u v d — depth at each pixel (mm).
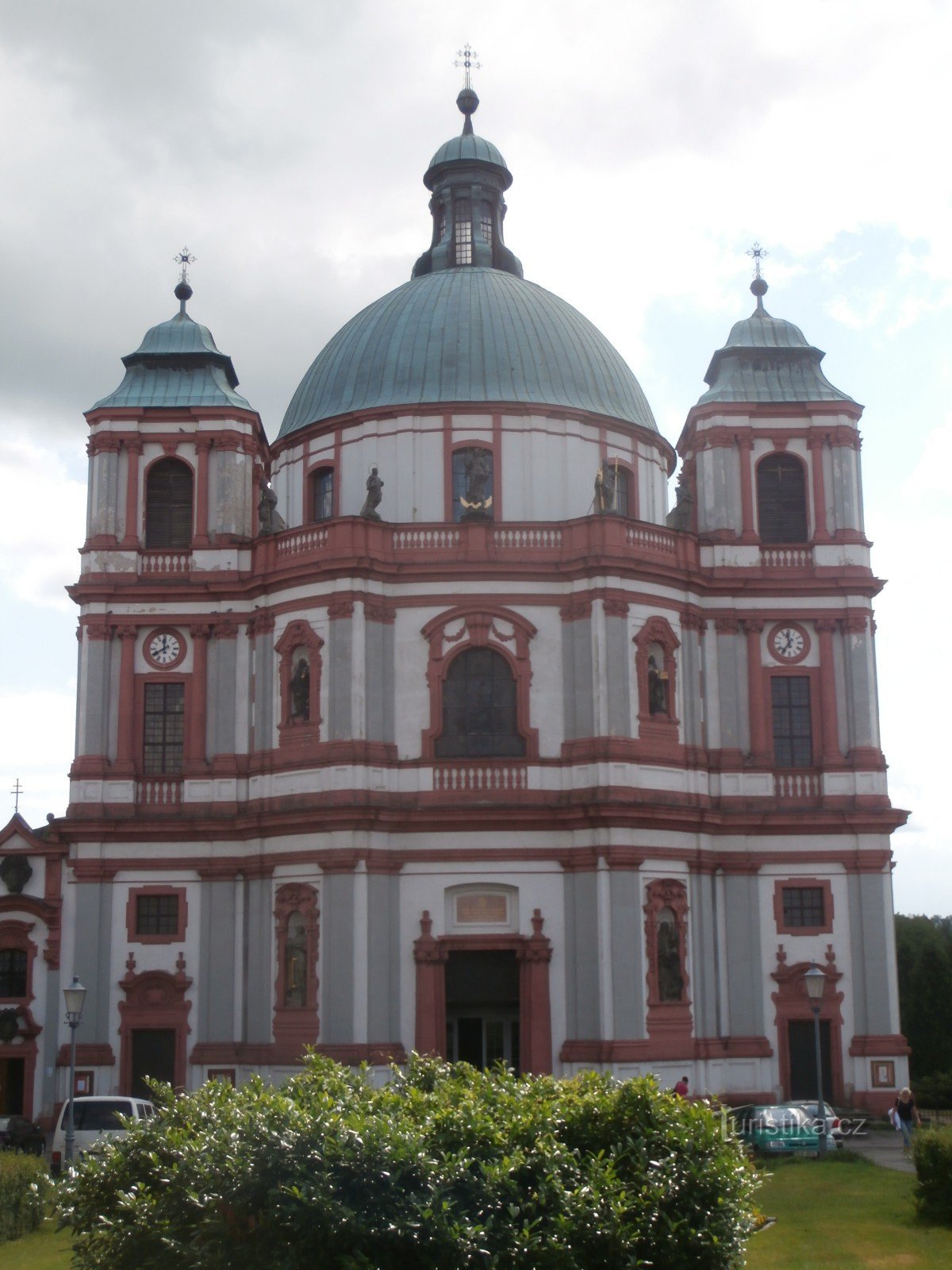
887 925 57000
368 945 51781
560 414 59750
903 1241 29062
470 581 54781
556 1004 52125
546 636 54750
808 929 56781
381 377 61094
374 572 54500
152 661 58375
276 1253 18578
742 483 60156
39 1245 30906
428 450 58844
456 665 54781
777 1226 30891
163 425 60281
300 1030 52406
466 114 71750
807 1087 55719
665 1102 21375
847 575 59000
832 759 58094
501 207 69938
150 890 56344
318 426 61031
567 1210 19125
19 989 56250
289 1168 18828
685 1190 20234
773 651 59031
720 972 56031
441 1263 18156
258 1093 21344
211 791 56781
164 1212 19703
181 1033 55344
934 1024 83438
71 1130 41750
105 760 57375
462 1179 19094
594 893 52281
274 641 56594
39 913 56406
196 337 63094
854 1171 40375
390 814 52469
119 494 59844
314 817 52656
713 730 57781
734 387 61844
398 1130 19359
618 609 54281
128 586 58281
